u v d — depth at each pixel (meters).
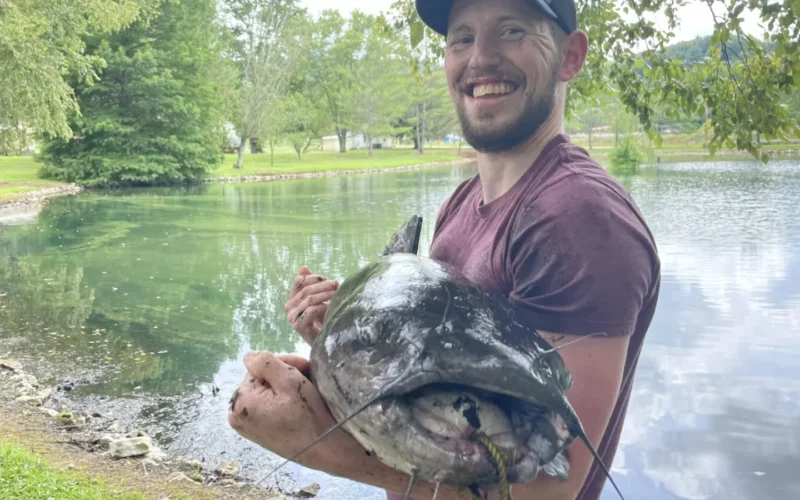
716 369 7.26
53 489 4.58
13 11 19.66
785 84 4.00
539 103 1.92
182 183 39.16
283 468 5.70
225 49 58.50
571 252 1.60
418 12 2.13
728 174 32.12
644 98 4.88
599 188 1.67
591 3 4.82
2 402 6.95
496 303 1.50
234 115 50.94
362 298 1.46
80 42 23.30
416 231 2.12
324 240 17.31
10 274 13.55
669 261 12.55
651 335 8.40
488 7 1.93
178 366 8.22
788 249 13.25
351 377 1.34
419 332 1.30
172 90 37.81
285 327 9.88
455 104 2.07
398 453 1.24
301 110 62.53
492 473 1.21
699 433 5.89
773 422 6.00
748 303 9.59
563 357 1.57
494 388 1.25
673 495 4.92
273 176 43.88
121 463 5.62
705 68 4.41
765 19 3.91
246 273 13.52
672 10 4.58
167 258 15.16
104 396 7.29
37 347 8.95
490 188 2.05
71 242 17.41
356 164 55.78
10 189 30.45
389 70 71.12
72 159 35.78
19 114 20.91
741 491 5.03
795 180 28.00
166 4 38.50
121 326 9.91
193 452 5.99
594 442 1.54
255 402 1.52
